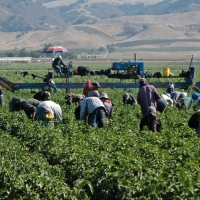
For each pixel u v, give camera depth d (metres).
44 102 49.66
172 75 82.94
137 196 28.77
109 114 50.78
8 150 38.44
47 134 43.19
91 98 48.00
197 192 28.33
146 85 49.94
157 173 29.70
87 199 30.00
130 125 49.53
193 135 43.97
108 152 37.00
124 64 82.19
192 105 64.31
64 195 29.88
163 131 43.75
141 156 36.31
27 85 81.12
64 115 56.75
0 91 75.56
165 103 55.44
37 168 33.66
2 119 56.62
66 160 36.66
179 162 33.28
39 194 30.36
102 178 31.31
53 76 81.38
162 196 28.66
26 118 53.06
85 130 46.59
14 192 30.67
